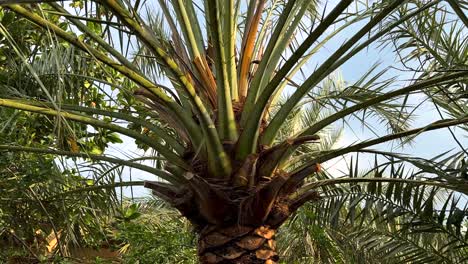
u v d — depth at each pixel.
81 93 6.06
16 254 6.85
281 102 6.14
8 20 5.46
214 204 4.33
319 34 3.92
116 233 8.11
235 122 4.58
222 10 5.01
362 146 4.57
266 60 4.72
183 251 7.73
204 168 4.44
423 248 6.45
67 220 5.94
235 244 4.39
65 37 3.67
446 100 5.83
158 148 4.60
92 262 7.34
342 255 9.09
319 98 6.04
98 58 3.94
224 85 4.41
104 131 6.46
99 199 5.92
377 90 5.87
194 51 5.00
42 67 4.93
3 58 5.71
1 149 4.82
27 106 4.22
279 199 4.52
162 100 4.42
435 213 5.55
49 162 5.71
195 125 4.52
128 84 6.41
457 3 4.65
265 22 5.73
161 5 5.32
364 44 4.64
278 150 4.38
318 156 4.70
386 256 6.59
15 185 5.66
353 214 5.43
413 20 5.93
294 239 9.53
